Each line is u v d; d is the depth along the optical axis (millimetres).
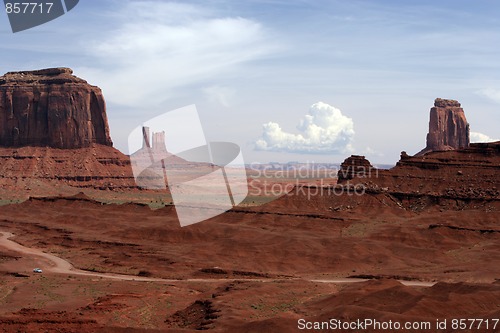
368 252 190500
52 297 133000
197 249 193500
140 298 130625
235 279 163500
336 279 160500
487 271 162500
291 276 169625
